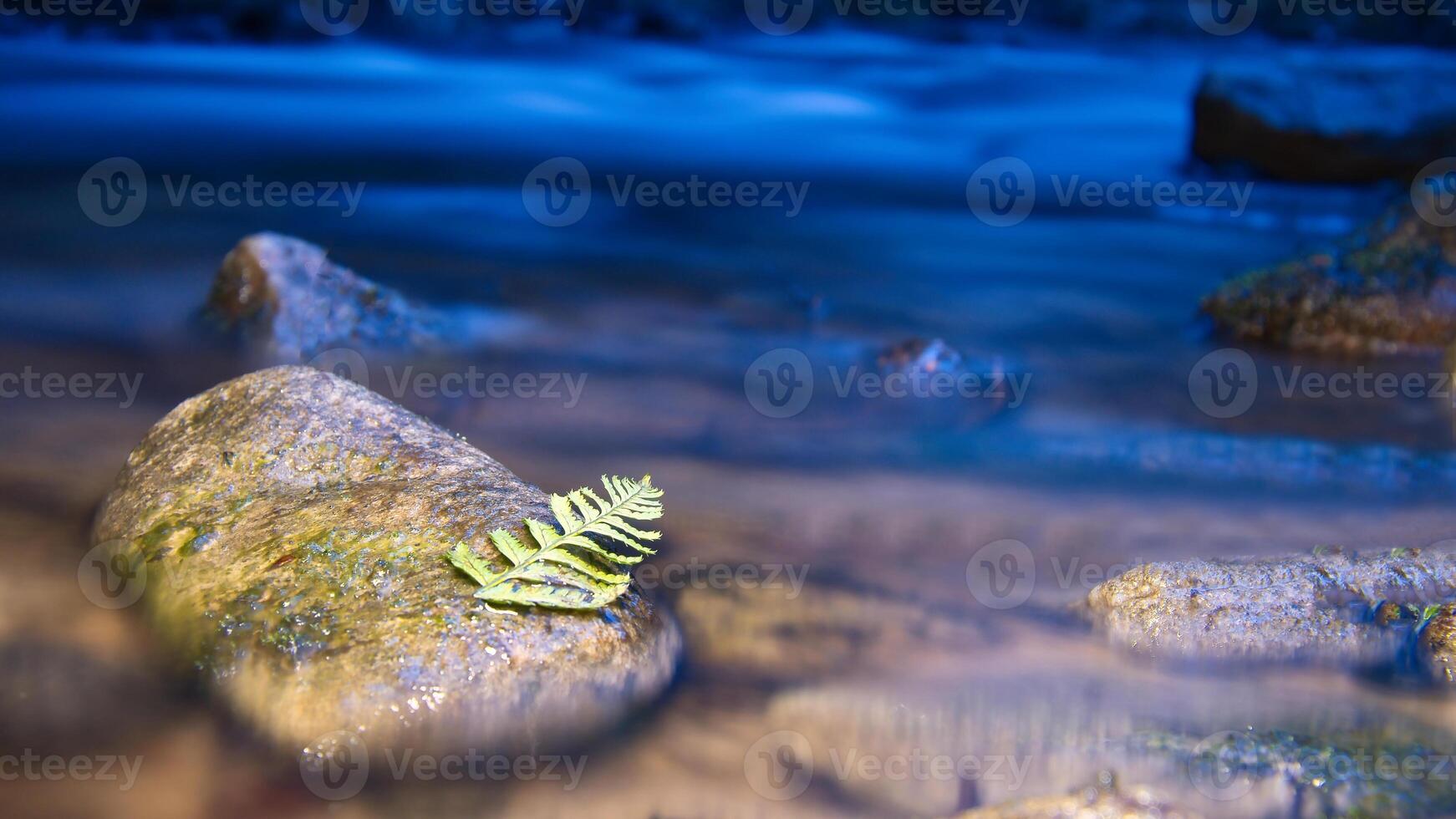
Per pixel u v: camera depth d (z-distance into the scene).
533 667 4.07
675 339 9.79
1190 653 4.68
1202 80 17.64
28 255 11.26
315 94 21.97
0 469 6.21
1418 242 9.71
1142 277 12.45
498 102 22.31
